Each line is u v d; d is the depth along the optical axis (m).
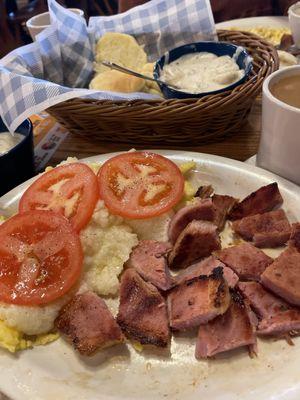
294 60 0.42
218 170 0.29
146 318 0.21
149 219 0.26
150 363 0.20
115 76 0.35
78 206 0.25
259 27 0.53
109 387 0.19
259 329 0.20
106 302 0.23
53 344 0.21
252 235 0.25
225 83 0.34
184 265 0.25
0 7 0.74
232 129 0.33
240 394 0.18
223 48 0.37
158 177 0.27
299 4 0.48
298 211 0.25
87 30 0.41
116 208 0.25
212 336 0.20
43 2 0.78
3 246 0.23
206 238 0.24
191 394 0.18
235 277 0.22
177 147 0.34
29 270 0.22
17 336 0.21
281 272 0.21
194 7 0.40
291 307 0.21
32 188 0.27
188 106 0.29
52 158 0.34
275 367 0.19
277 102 0.25
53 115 0.33
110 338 0.20
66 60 0.38
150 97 0.32
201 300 0.21
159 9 0.41
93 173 0.26
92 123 0.33
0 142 0.32
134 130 0.32
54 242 0.23
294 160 0.26
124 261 0.24
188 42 0.41
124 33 0.42
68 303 0.22
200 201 0.26
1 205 0.27
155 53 0.42
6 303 0.21
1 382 0.19
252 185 0.28
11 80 0.30
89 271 0.24
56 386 0.19
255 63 0.36
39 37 0.36
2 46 0.74
